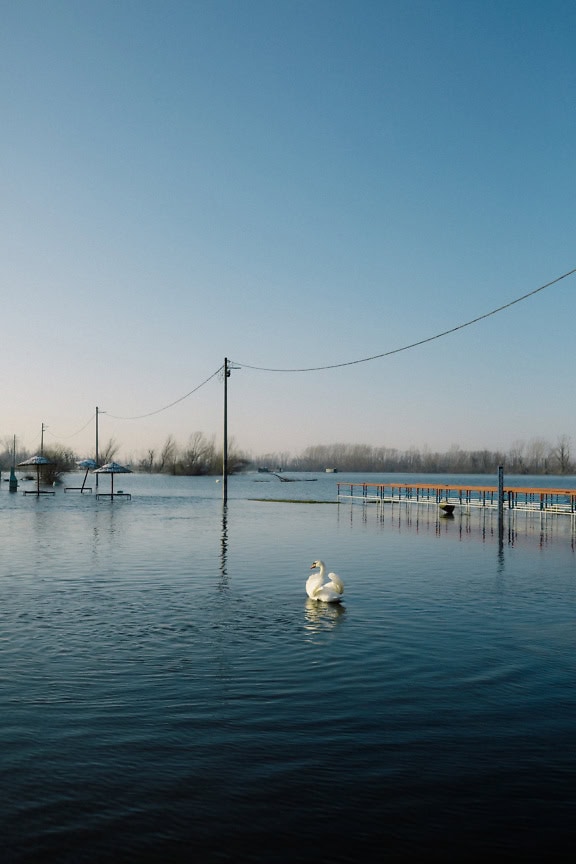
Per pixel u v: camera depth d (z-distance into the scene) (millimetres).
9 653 9211
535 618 11484
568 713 7062
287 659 8977
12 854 4535
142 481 124000
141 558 18984
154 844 4672
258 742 6293
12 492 63750
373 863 4480
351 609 12203
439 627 10828
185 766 5801
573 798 5301
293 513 38344
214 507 44406
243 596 13398
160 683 7949
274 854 4566
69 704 7242
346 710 7109
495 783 5531
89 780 5547
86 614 11680
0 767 5773
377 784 5504
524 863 4488
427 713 7039
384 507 44188
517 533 26531
